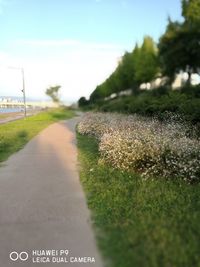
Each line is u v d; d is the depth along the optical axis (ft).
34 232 15.26
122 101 108.68
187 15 72.64
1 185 23.53
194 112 40.16
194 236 14.08
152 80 114.11
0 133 59.67
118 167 27.35
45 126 81.71
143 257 12.53
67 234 14.99
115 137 31.35
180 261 12.14
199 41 70.74
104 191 21.49
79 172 27.50
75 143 46.88
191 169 22.81
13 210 18.25
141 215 16.89
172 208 17.94
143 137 30.30
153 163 25.40
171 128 37.40
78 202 19.53
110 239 14.28
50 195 21.01
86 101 289.12
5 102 380.58
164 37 76.23
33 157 35.12
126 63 135.74
